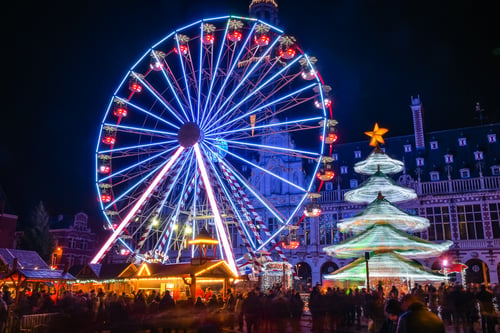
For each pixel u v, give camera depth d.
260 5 81.44
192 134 35.78
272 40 39.19
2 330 15.69
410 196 36.72
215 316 20.31
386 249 32.12
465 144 61.41
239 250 62.66
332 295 21.98
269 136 65.50
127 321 18.38
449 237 54.84
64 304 18.72
